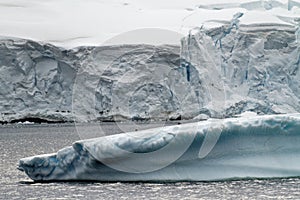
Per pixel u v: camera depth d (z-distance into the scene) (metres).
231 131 77.25
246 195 73.31
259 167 79.06
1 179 100.62
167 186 77.50
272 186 77.62
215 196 72.56
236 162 78.38
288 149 80.25
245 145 78.31
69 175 80.81
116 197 72.75
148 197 72.00
